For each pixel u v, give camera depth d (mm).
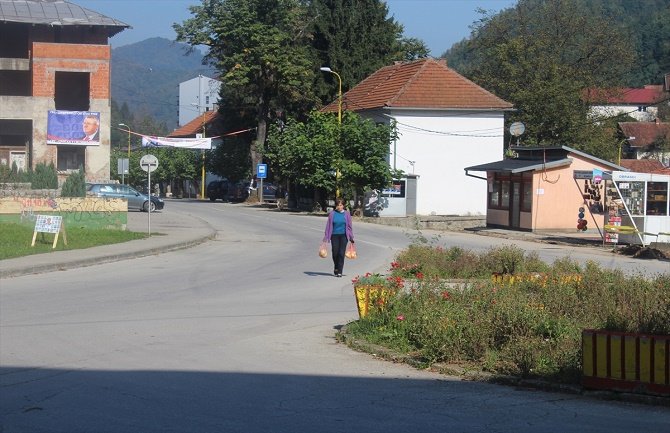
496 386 8688
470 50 72438
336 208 19531
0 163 42062
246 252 26094
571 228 37344
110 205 31797
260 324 12805
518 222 38375
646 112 97875
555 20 66875
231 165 72812
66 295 15922
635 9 118875
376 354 10344
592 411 7641
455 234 36531
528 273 16188
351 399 8070
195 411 7551
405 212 50062
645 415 7496
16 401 7883
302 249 27250
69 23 48438
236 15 60219
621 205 30328
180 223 38031
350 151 46500
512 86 60531
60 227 25250
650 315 9914
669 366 7840
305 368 9578
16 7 49438
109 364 9680
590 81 62812
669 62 102688
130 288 17094
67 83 52281
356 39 63688
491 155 52906
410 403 7926
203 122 86750
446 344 9648
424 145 52031
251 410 7598
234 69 60344
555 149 37719
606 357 8125
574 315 10969
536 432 6918
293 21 63125
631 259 26062
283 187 62969
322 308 14570
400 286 12289
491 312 10039
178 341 11266
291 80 60938
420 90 52375
